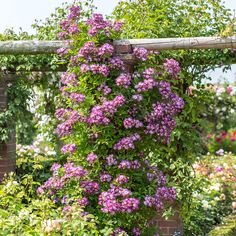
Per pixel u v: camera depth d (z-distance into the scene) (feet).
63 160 26.45
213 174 29.01
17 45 19.88
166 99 17.75
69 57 19.20
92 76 17.54
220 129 46.80
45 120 26.35
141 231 17.62
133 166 17.24
